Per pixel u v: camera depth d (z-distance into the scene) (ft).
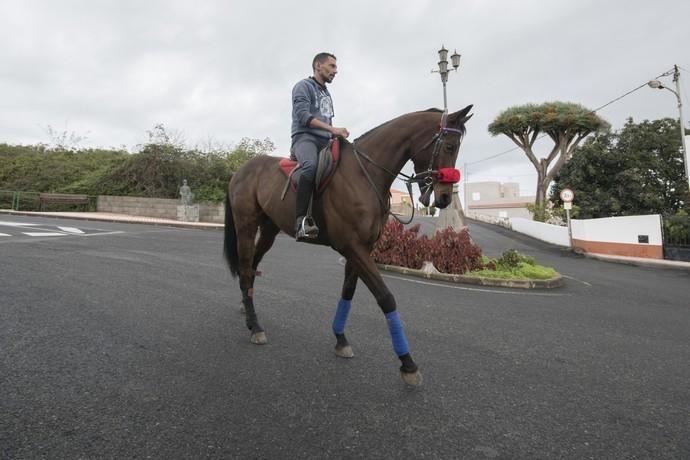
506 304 18.93
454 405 8.16
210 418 7.13
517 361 10.99
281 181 11.53
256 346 10.94
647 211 65.92
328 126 10.19
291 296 17.04
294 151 11.02
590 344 13.04
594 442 7.02
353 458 6.18
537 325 15.14
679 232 43.50
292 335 12.06
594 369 10.73
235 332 11.98
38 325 11.28
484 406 8.18
